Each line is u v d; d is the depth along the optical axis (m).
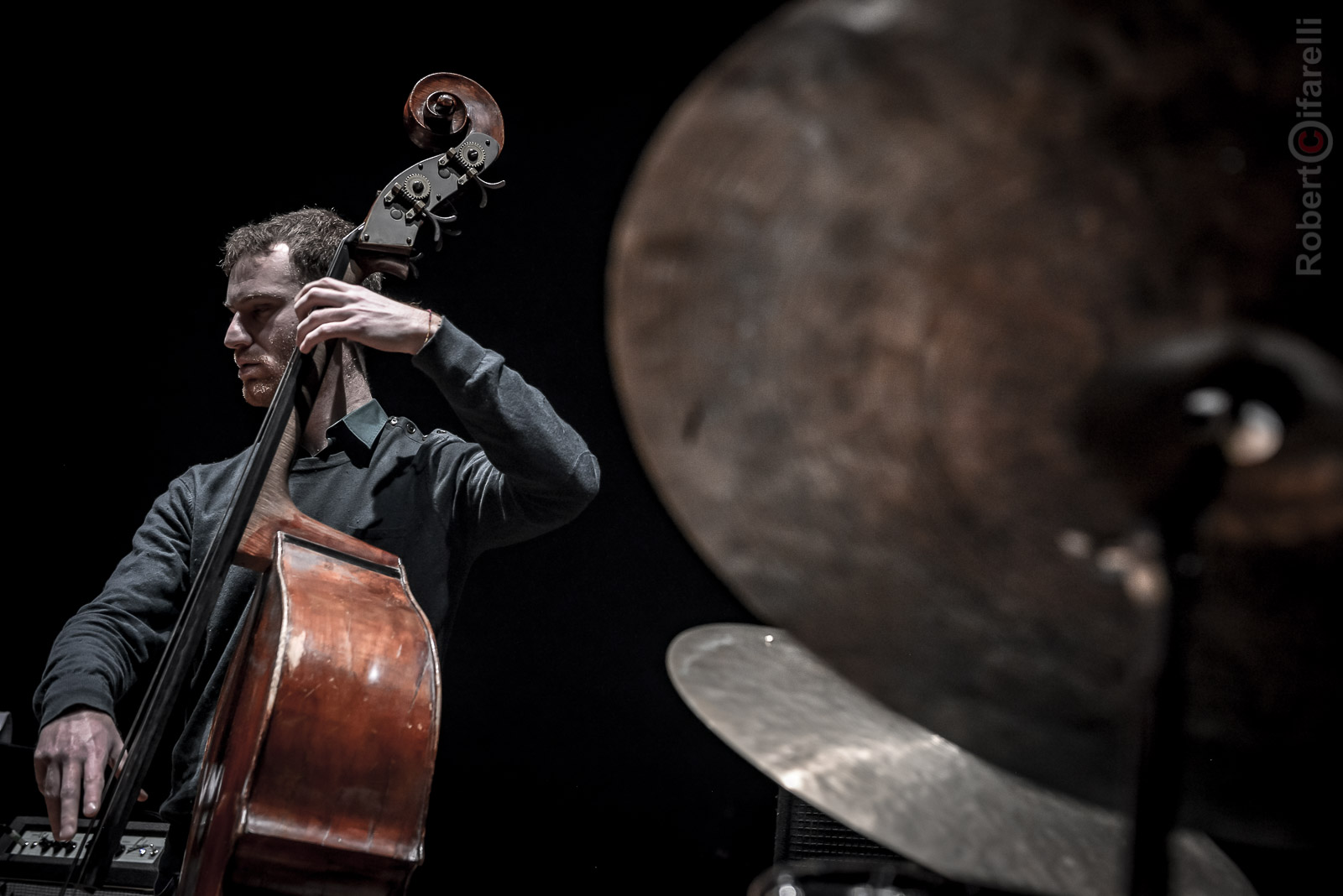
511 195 3.43
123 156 3.53
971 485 0.90
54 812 1.54
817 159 0.78
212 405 3.45
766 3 3.37
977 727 0.98
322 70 3.53
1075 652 0.94
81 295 3.48
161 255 3.51
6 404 3.41
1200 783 0.98
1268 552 0.87
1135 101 0.75
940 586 0.93
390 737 1.42
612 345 0.81
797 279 0.82
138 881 1.81
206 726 1.68
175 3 3.50
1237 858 1.87
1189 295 0.81
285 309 1.88
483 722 3.20
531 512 1.79
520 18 3.48
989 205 0.80
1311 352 0.79
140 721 1.50
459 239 3.39
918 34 0.73
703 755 3.13
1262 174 0.75
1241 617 0.90
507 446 1.70
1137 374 0.82
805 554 0.91
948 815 1.02
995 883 0.95
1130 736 0.88
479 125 1.85
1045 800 1.09
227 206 3.53
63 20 3.48
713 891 3.01
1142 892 0.77
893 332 0.85
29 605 3.32
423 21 3.50
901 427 0.88
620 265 0.78
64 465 3.40
